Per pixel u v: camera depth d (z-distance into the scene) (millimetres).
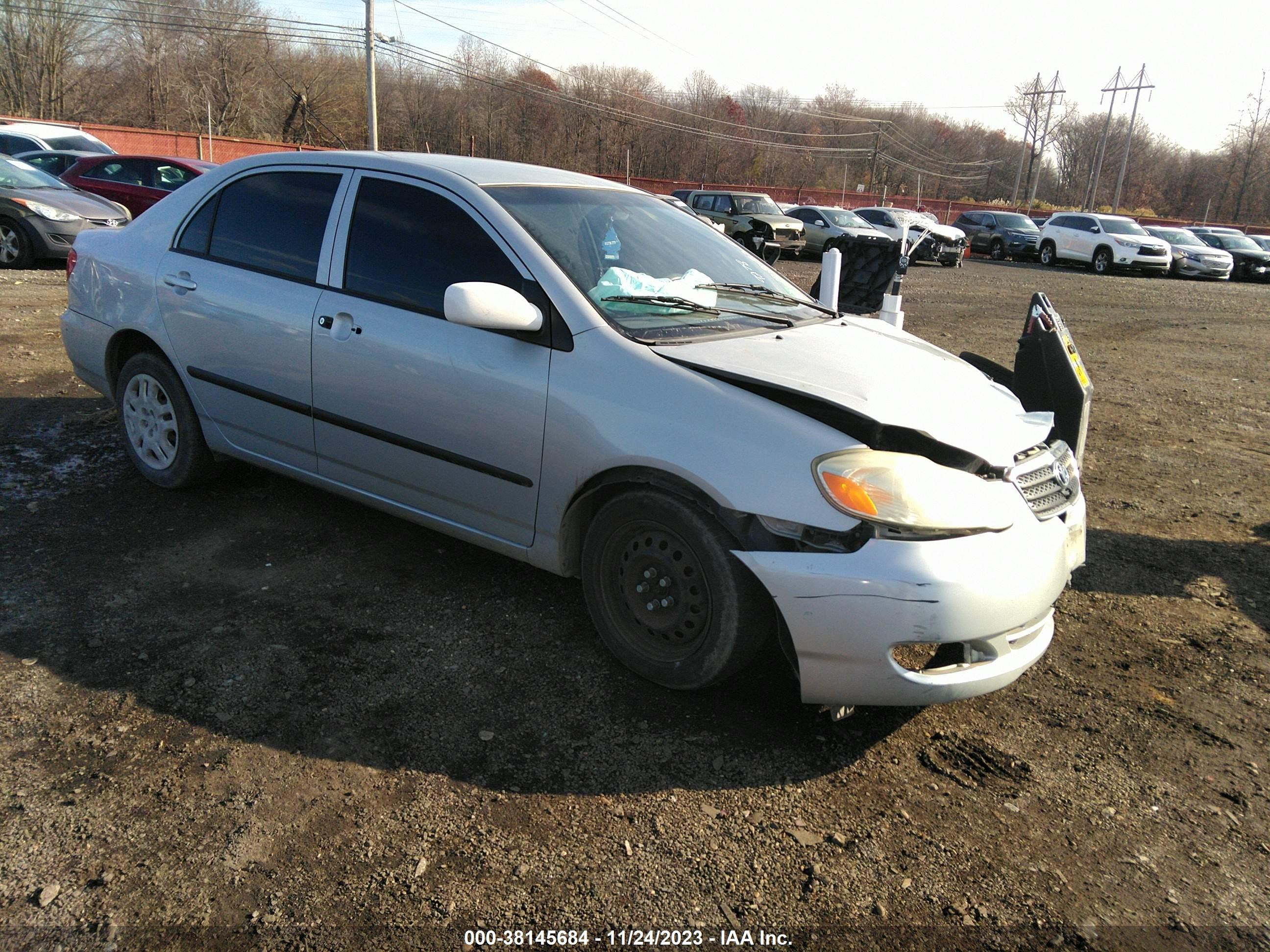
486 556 3873
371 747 2602
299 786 2422
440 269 3277
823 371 2881
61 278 10906
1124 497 5359
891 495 2486
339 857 2191
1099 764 2744
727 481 2609
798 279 18406
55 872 2092
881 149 79625
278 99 53656
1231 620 3773
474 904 2080
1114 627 3666
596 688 2961
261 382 3736
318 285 3564
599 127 64000
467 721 2750
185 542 3826
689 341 3010
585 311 2986
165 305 4020
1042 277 22953
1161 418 7535
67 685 2777
